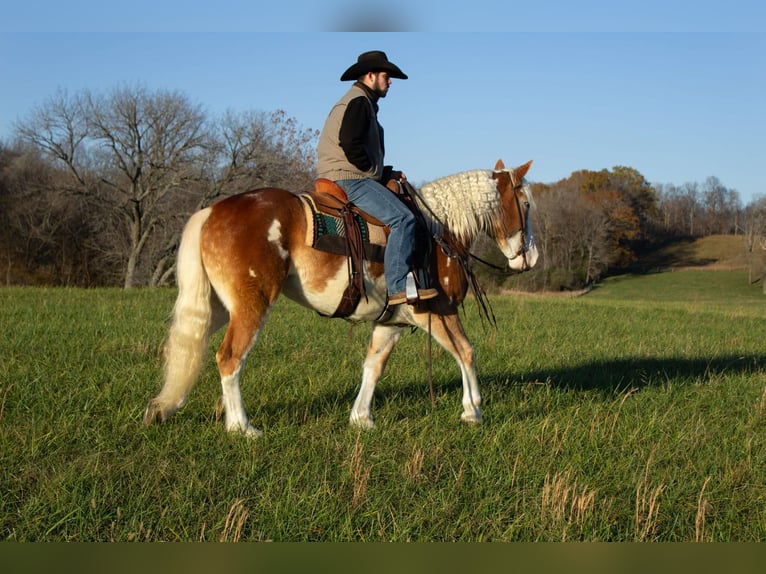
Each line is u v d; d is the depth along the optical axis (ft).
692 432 18.74
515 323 40.75
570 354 30.96
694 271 241.96
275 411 19.38
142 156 116.37
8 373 21.16
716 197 349.41
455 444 17.21
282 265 16.53
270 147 118.01
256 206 16.46
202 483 14.02
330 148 17.81
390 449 16.55
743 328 46.26
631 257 255.09
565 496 13.38
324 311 17.67
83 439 16.14
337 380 23.18
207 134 117.91
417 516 13.19
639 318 49.73
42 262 131.75
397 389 22.65
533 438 17.63
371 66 17.67
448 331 18.80
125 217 127.34
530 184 21.33
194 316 16.47
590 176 287.28
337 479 14.60
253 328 16.38
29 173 122.42
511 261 20.93
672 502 14.38
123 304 42.39
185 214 120.37
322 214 16.97
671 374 27.14
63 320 33.50
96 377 21.47
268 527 12.53
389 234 17.48
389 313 18.28
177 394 16.80
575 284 199.93
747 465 16.46
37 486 13.56
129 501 13.05
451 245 19.27
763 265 204.44
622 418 20.03
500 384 23.91
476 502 14.05
